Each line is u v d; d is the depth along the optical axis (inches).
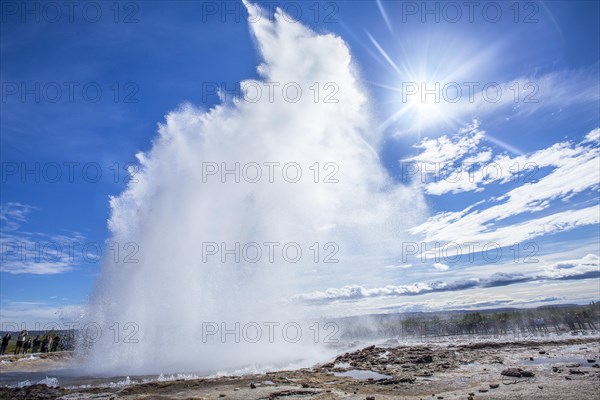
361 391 452.4
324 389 466.9
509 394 399.9
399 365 669.3
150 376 630.5
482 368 600.7
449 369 607.5
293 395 438.3
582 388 408.8
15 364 885.2
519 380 481.1
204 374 636.1
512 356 746.2
